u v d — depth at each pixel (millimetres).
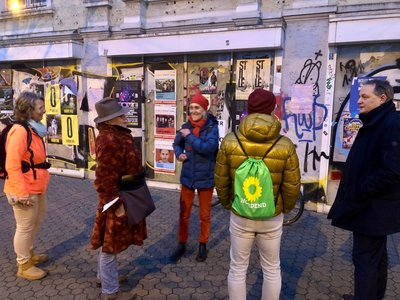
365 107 2596
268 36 5309
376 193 2453
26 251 3324
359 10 4973
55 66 7543
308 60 5375
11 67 8109
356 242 2658
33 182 3215
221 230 4680
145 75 6676
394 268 3695
